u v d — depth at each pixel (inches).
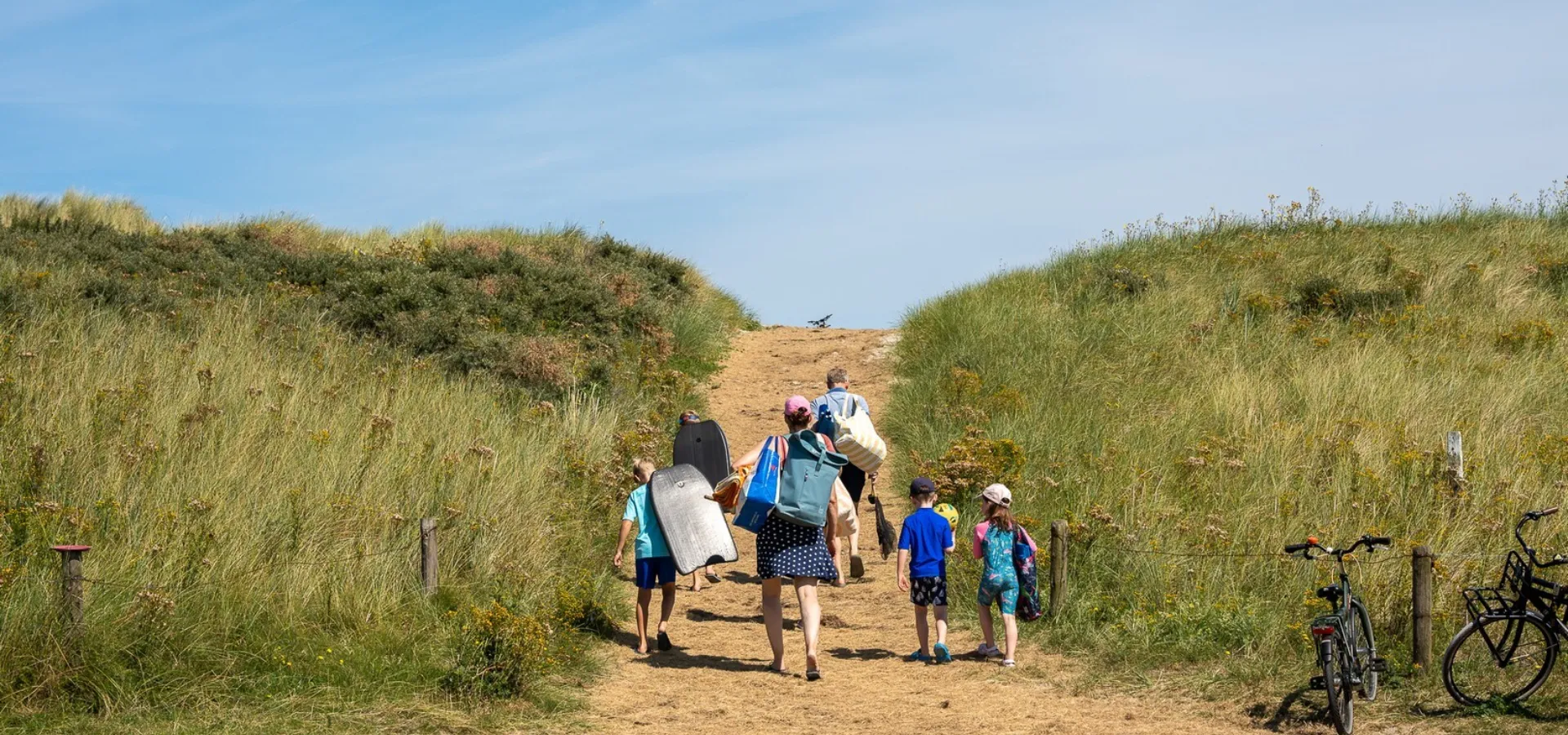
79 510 280.5
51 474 307.6
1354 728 225.5
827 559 283.7
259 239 887.1
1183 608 291.6
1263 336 631.8
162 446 343.9
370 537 315.6
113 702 224.1
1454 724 222.4
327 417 423.8
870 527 454.3
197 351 479.5
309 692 238.8
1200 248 828.0
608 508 425.4
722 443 346.6
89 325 499.5
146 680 230.4
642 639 299.7
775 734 230.2
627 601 354.9
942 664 288.7
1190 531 341.1
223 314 568.4
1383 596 278.5
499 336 621.3
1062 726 233.8
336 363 535.2
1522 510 333.4
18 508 280.7
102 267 645.9
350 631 267.7
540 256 894.4
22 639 225.9
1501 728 216.8
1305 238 835.4
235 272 690.2
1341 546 319.3
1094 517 344.5
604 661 287.7
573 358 626.8
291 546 293.9
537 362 593.3
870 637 322.0
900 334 826.2
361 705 236.1
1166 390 566.9
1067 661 285.3
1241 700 246.4
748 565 422.3
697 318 820.0
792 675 280.1
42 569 249.1
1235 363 575.2
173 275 660.7
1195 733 228.5
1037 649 296.7
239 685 238.1
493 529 344.5
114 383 404.8
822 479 280.2
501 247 897.5
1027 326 684.1
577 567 364.2
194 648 240.8
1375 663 234.1
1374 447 410.9
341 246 956.6
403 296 664.4
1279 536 328.8
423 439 423.5
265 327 564.1
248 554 281.7
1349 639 223.0
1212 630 283.0
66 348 440.8
